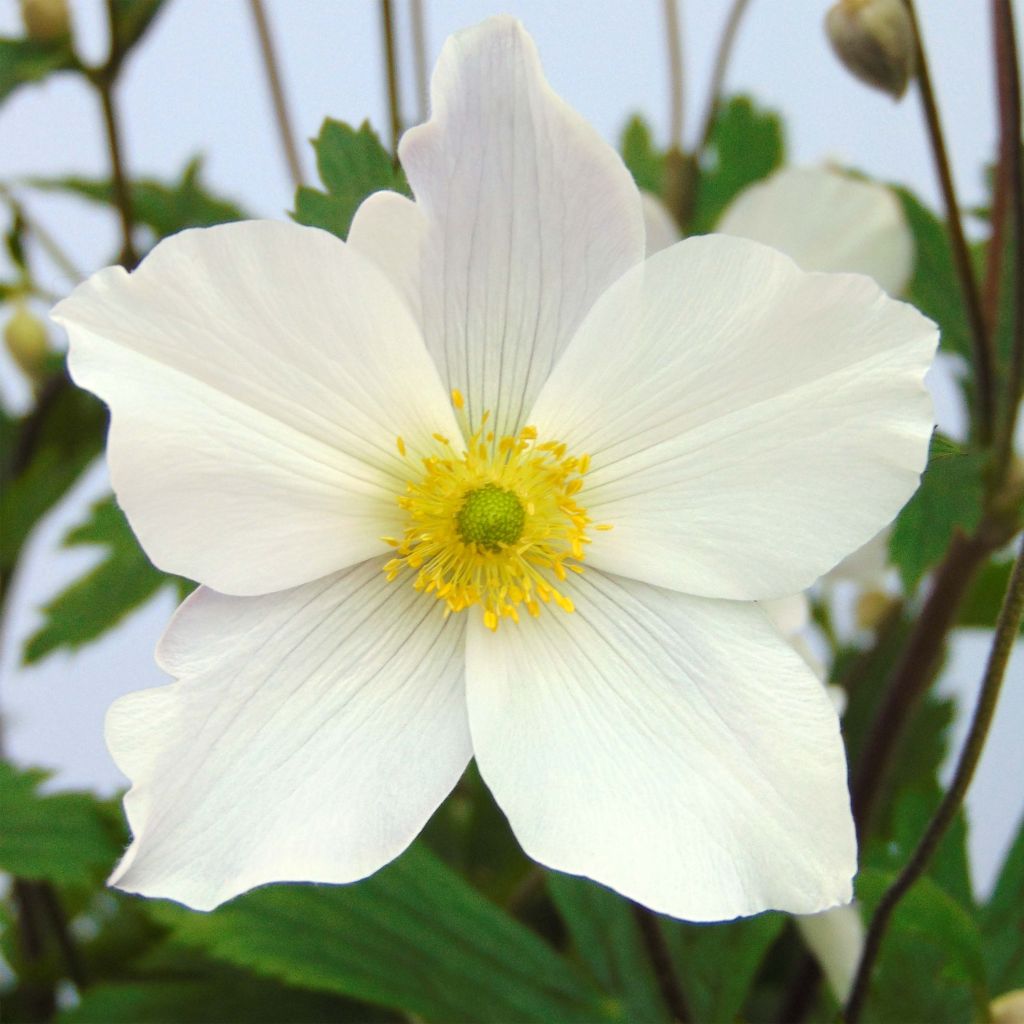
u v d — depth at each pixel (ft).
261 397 0.70
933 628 0.91
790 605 0.79
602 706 0.72
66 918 1.00
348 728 0.71
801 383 0.69
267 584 0.70
